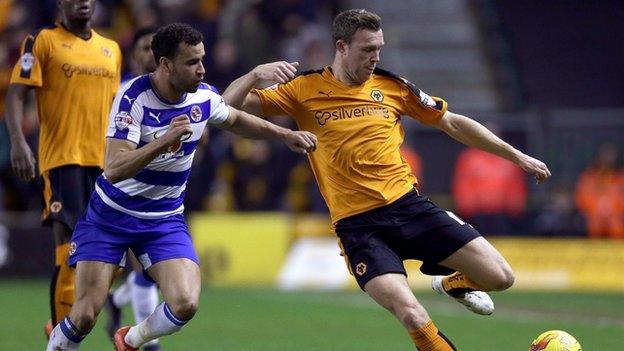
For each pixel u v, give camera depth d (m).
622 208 56.88
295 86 24.53
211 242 53.97
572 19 79.88
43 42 26.41
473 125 25.12
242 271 54.12
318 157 24.47
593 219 56.66
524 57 77.69
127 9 64.50
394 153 24.34
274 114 24.67
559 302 47.47
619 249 56.00
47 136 26.59
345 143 23.97
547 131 60.16
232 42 61.88
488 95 74.56
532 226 56.16
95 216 22.81
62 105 26.50
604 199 56.78
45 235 53.06
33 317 38.16
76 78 26.59
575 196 56.94
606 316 42.16
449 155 63.25
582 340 34.66
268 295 48.66
